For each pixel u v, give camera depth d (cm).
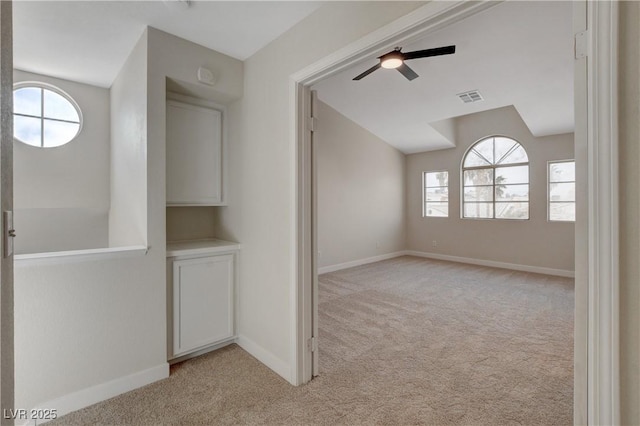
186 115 253
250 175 246
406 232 739
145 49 208
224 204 276
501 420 172
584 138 87
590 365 86
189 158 255
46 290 173
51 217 298
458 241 655
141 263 205
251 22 201
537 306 369
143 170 213
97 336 188
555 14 262
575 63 88
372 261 648
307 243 207
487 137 619
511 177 590
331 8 177
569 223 520
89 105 308
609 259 82
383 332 293
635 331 80
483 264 618
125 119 256
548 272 539
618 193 81
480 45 315
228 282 254
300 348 204
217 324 248
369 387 203
